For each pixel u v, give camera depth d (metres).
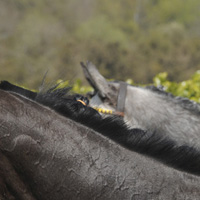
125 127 6.43
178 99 11.70
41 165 5.98
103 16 175.62
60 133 6.07
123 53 120.31
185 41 132.38
